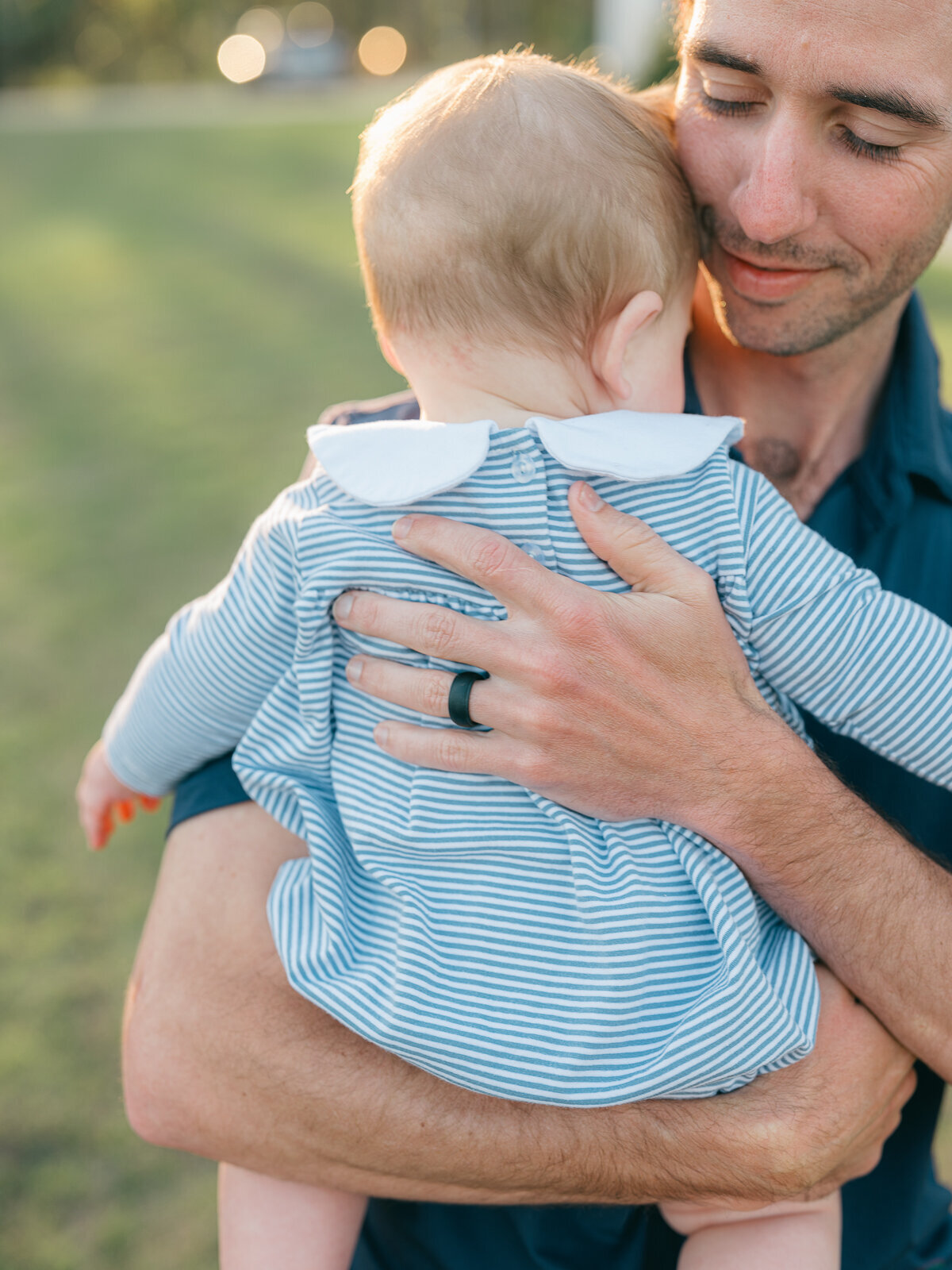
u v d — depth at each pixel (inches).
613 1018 42.9
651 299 48.4
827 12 43.8
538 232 47.5
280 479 225.5
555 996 43.1
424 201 48.8
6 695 157.2
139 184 514.6
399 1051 43.8
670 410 52.7
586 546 47.0
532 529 46.7
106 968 115.4
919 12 43.4
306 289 360.5
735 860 47.3
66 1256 90.5
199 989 49.8
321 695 48.9
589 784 45.8
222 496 217.9
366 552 47.3
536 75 50.6
